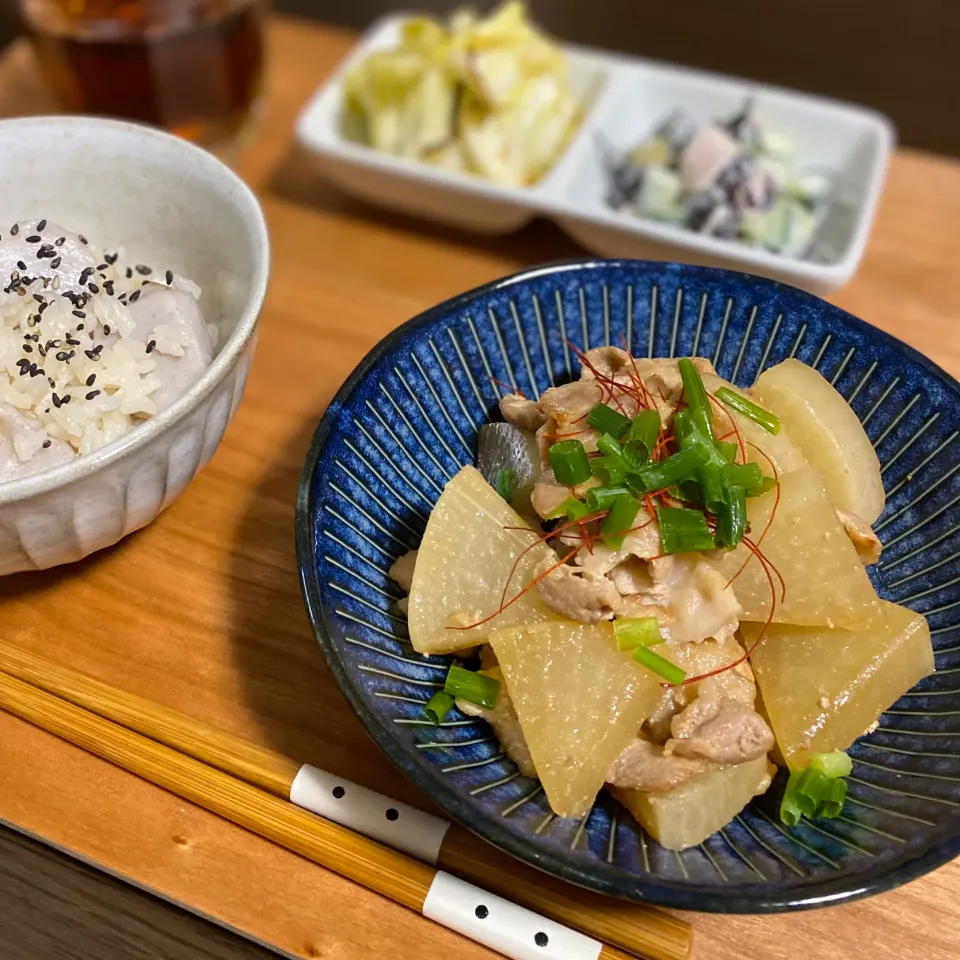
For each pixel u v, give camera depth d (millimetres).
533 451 253
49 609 250
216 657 243
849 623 217
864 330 254
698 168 355
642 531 222
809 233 348
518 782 208
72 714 224
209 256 271
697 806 200
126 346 242
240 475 279
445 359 257
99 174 272
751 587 223
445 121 351
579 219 325
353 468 233
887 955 205
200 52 340
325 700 237
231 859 214
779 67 528
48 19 332
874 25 558
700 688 215
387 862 208
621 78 377
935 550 239
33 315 244
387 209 360
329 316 322
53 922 215
